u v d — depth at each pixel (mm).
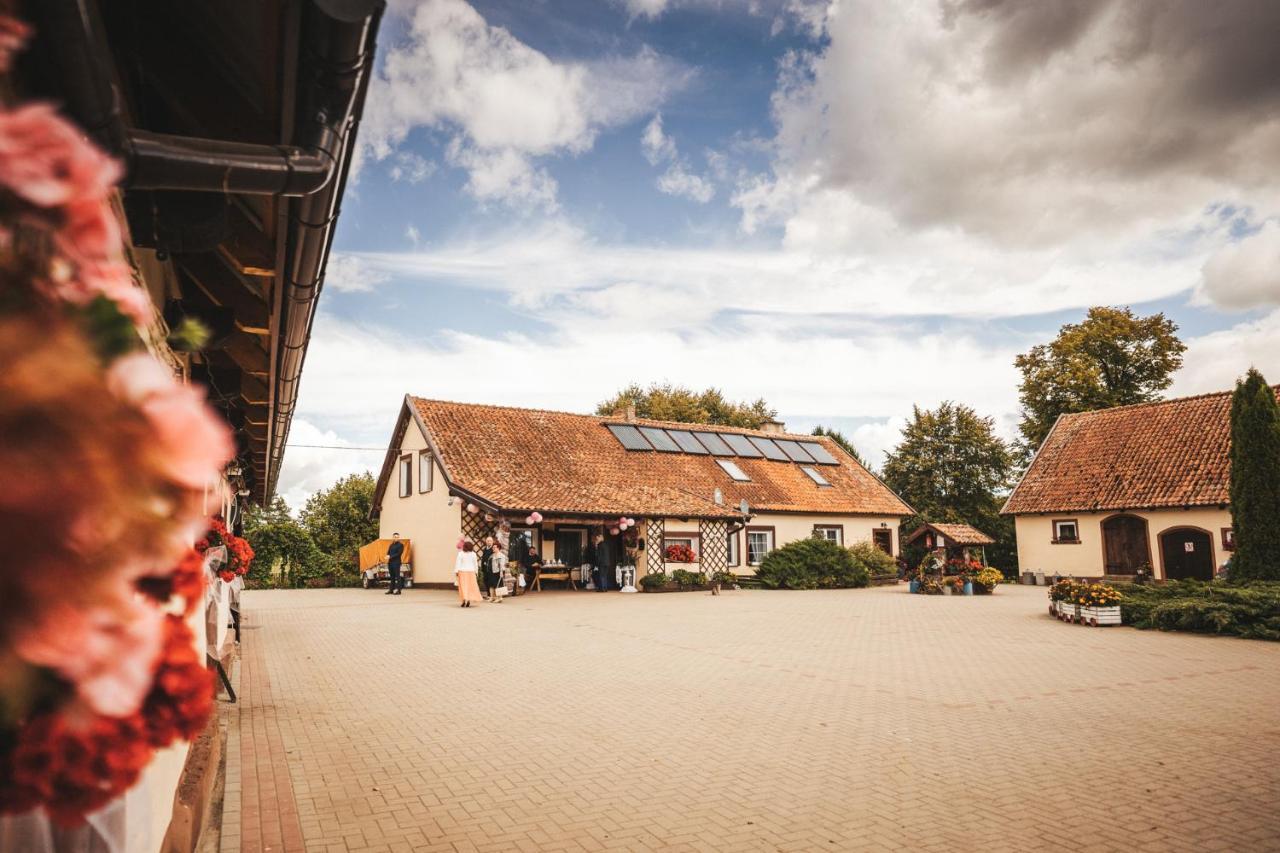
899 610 19266
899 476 46000
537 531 25797
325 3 2482
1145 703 8641
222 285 5367
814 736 7230
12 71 1937
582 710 8273
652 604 20562
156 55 3615
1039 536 30688
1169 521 26578
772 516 30781
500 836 4844
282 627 15539
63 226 1043
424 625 15727
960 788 5773
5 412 850
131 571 935
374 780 5902
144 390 978
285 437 10938
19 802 1116
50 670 927
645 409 51875
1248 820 5117
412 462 28906
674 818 5164
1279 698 8898
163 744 1331
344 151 3492
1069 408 39188
